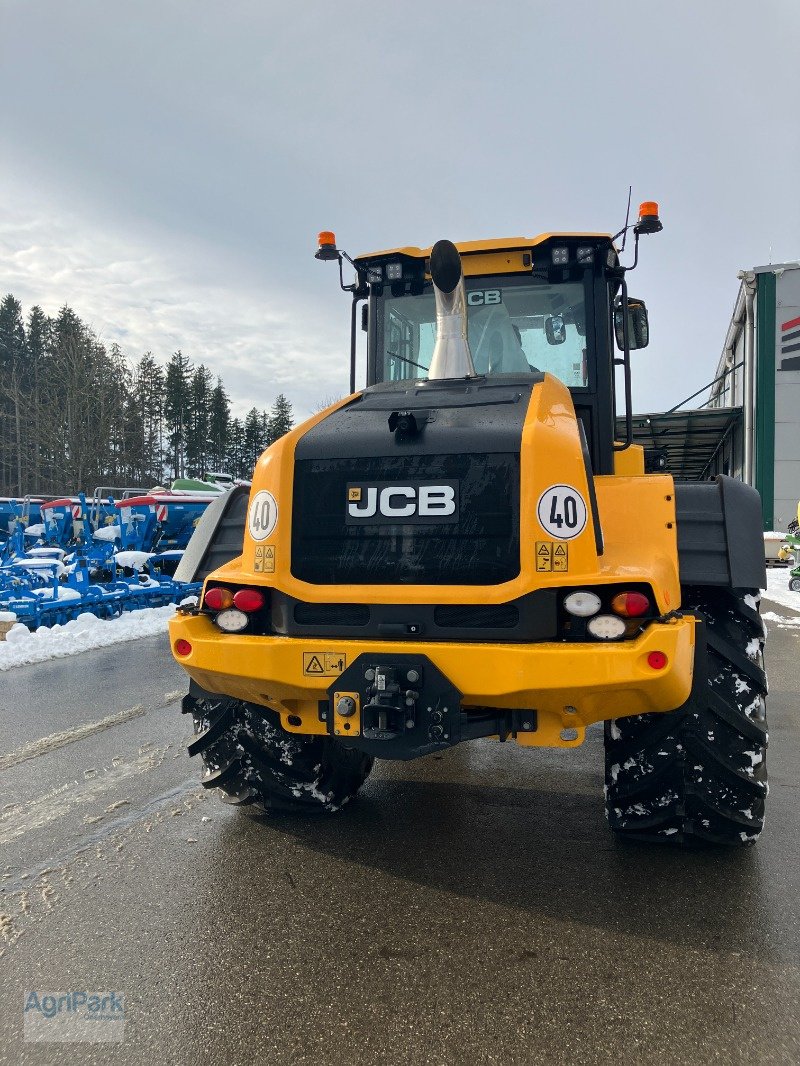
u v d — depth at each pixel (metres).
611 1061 1.76
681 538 2.70
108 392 39.03
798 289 18.42
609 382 3.91
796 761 4.01
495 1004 1.97
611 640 2.29
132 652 7.20
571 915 2.42
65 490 41.19
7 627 7.41
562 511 2.43
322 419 2.93
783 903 2.49
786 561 17.83
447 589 2.46
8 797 3.46
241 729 3.02
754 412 18.78
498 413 2.73
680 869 2.74
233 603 2.65
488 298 4.00
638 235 3.62
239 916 2.42
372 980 2.08
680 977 2.08
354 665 2.37
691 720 2.62
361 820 3.22
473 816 3.27
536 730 2.42
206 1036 1.86
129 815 3.25
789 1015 1.92
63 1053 1.80
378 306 4.27
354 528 2.59
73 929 2.35
